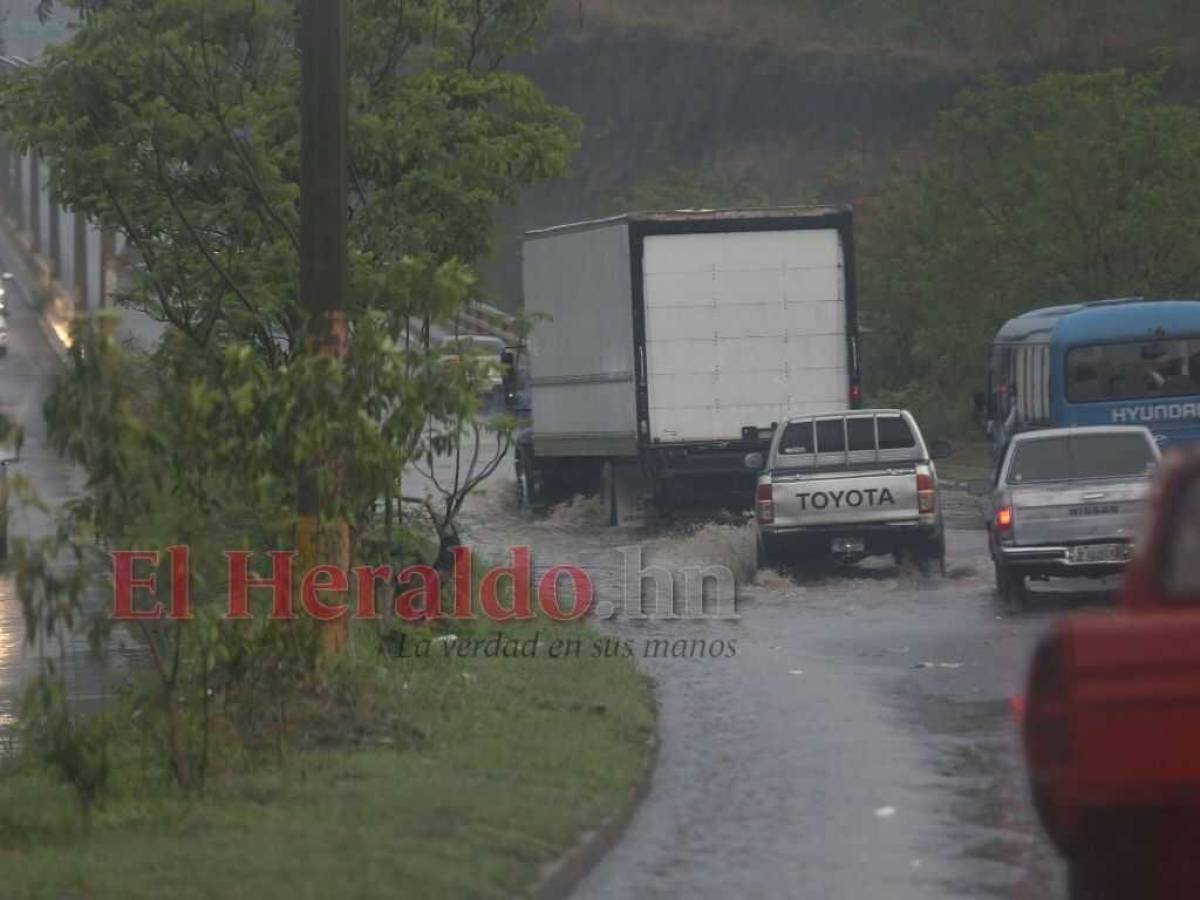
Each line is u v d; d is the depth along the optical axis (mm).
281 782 29594
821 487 67125
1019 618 56406
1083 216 129750
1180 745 17656
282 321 51875
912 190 160500
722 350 87375
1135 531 58250
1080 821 18422
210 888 22719
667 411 87438
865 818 29922
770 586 66812
